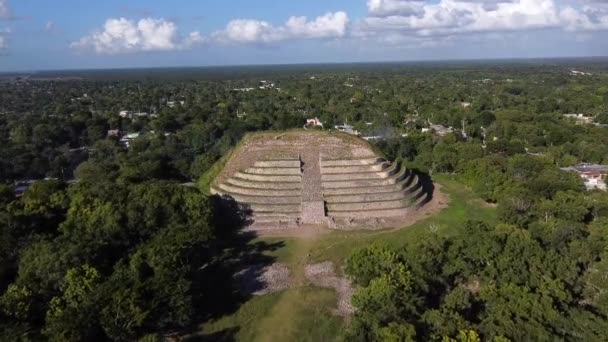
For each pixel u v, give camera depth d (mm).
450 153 88750
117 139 126562
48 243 42562
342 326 38344
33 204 52344
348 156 67750
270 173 66125
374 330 32219
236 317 40031
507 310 33438
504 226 47469
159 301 35500
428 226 58938
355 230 58438
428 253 41500
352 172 66125
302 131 71625
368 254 42906
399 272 38688
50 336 31453
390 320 33281
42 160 97938
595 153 93125
